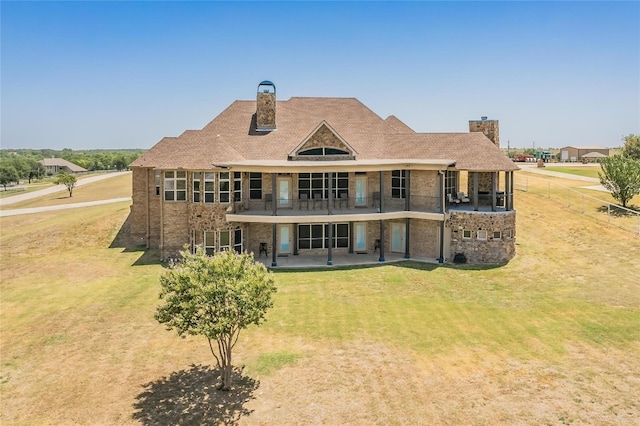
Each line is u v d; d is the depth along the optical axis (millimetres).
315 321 21188
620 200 40000
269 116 36656
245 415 13820
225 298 14398
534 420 13297
